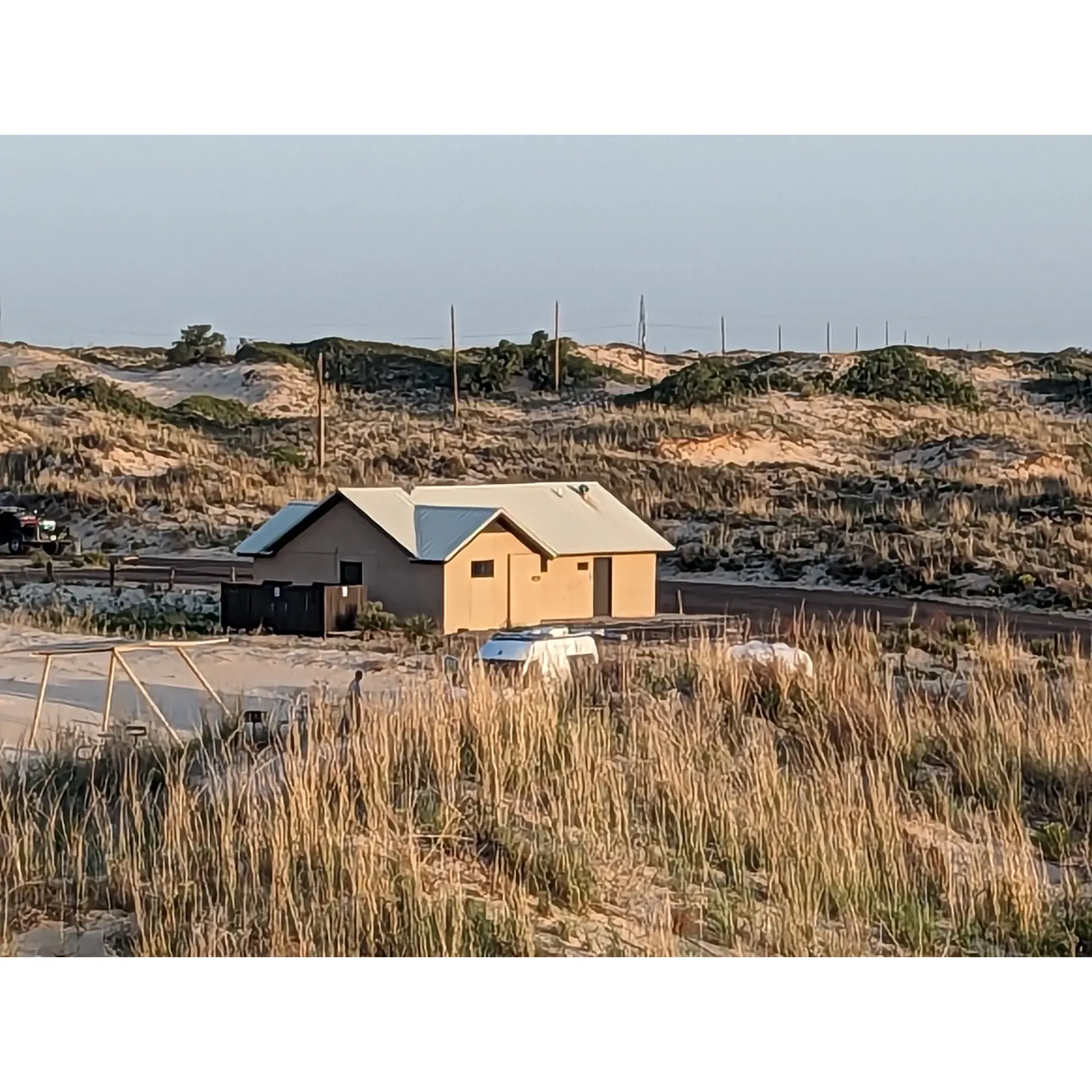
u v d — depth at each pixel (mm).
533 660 49125
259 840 30125
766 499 134125
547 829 32312
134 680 42406
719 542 117875
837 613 88000
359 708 39000
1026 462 149625
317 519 78750
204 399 198625
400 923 28016
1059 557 106562
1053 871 34719
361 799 33406
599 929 29234
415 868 29203
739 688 45031
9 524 119062
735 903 30672
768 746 39062
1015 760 40156
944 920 31203
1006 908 31438
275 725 40531
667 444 163875
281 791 32531
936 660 63344
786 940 29094
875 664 57062
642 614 84562
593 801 33688
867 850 33125
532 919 29172
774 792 34719
